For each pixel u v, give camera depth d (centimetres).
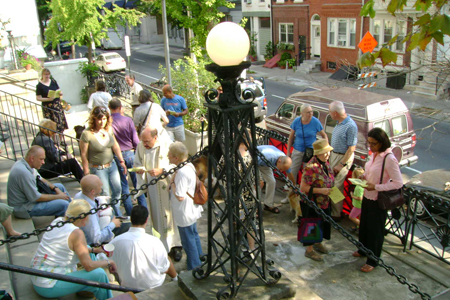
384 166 473
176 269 526
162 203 532
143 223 424
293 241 585
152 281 423
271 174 642
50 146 761
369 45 735
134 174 690
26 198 566
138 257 411
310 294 320
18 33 1911
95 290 415
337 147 622
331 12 2445
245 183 292
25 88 1294
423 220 720
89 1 2173
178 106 847
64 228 410
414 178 820
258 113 1140
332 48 2514
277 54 2998
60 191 607
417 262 523
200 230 626
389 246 564
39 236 545
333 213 620
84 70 1825
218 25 263
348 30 2364
